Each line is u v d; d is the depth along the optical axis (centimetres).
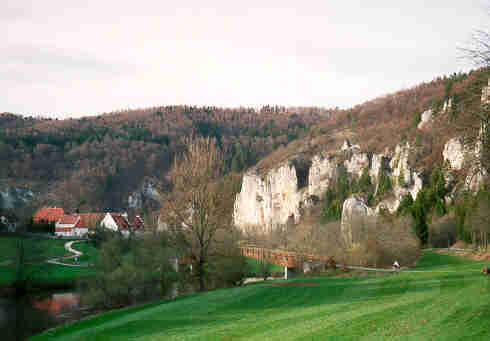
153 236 5628
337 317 2052
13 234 10350
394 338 1465
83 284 6500
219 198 4694
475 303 1838
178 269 4956
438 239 9844
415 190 13038
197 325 2375
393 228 7100
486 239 6950
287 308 2667
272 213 19362
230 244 4847
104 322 2911
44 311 4994
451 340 1327
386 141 17638
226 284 4781
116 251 6062
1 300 5691
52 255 9350
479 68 2219
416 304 2123
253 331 2002
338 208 14962
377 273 4978
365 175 16062
